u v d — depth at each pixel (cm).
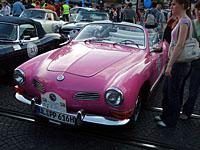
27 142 397
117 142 411
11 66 596
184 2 393
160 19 1317
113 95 369
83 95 383
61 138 412
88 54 464
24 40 648
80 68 413
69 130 434
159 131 450
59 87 390
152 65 484
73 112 393
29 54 640
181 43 397
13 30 647
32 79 420
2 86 602
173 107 447
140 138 425
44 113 405
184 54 409
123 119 381
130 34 539
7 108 495
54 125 445
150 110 527
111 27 555
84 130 435
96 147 396
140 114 487
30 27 688
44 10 1266
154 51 527
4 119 456
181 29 396
